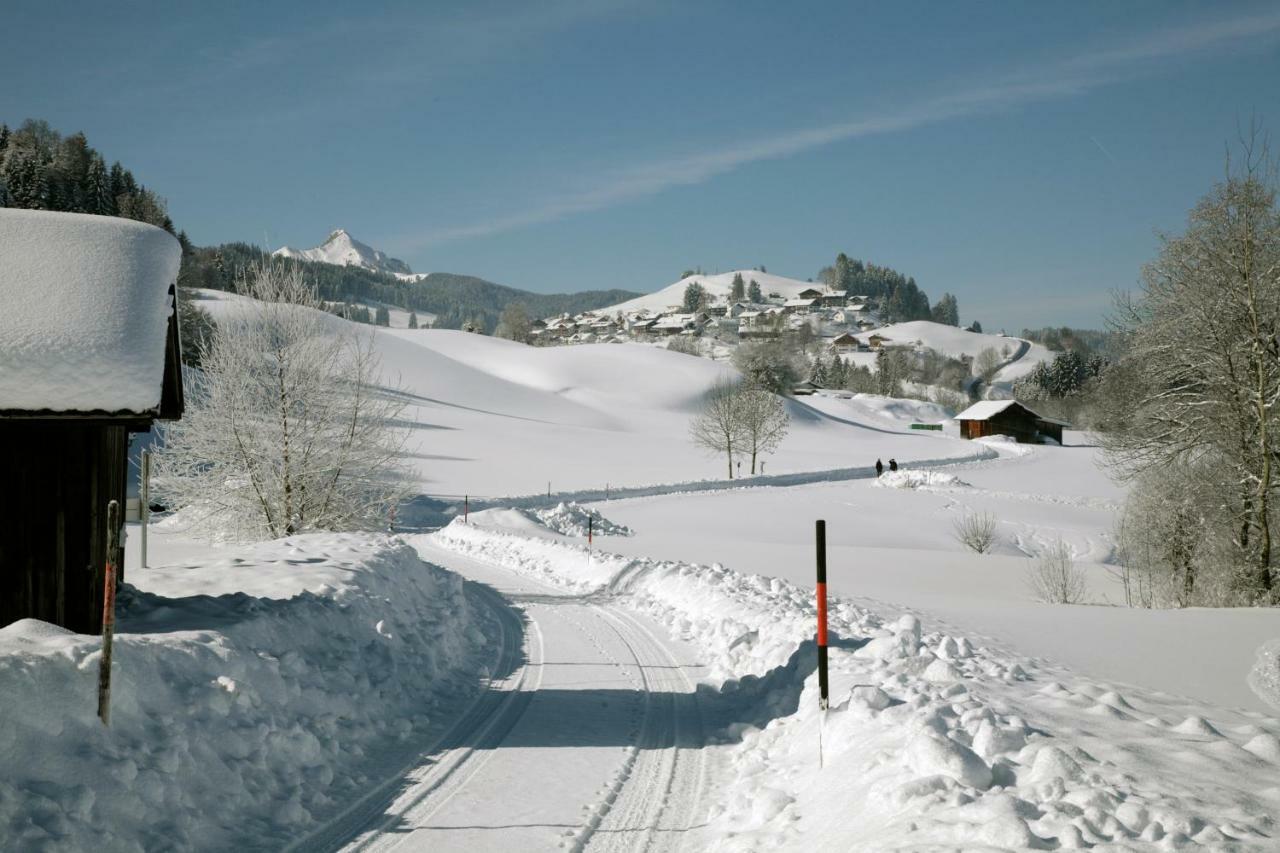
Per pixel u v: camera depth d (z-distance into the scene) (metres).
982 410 121.06
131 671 7.18
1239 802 5.36
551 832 7.05
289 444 25.48
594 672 12.93
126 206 114.00
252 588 12.30
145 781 6.46
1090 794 5.38
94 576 9.86
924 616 17.28
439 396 106.25
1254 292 23.94
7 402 8.90
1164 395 25.70
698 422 84.12
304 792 7.67
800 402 135.88
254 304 25.86
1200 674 12.84
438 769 8.59
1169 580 28.12
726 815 7.22
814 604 17.00
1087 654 14.05
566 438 86.44
